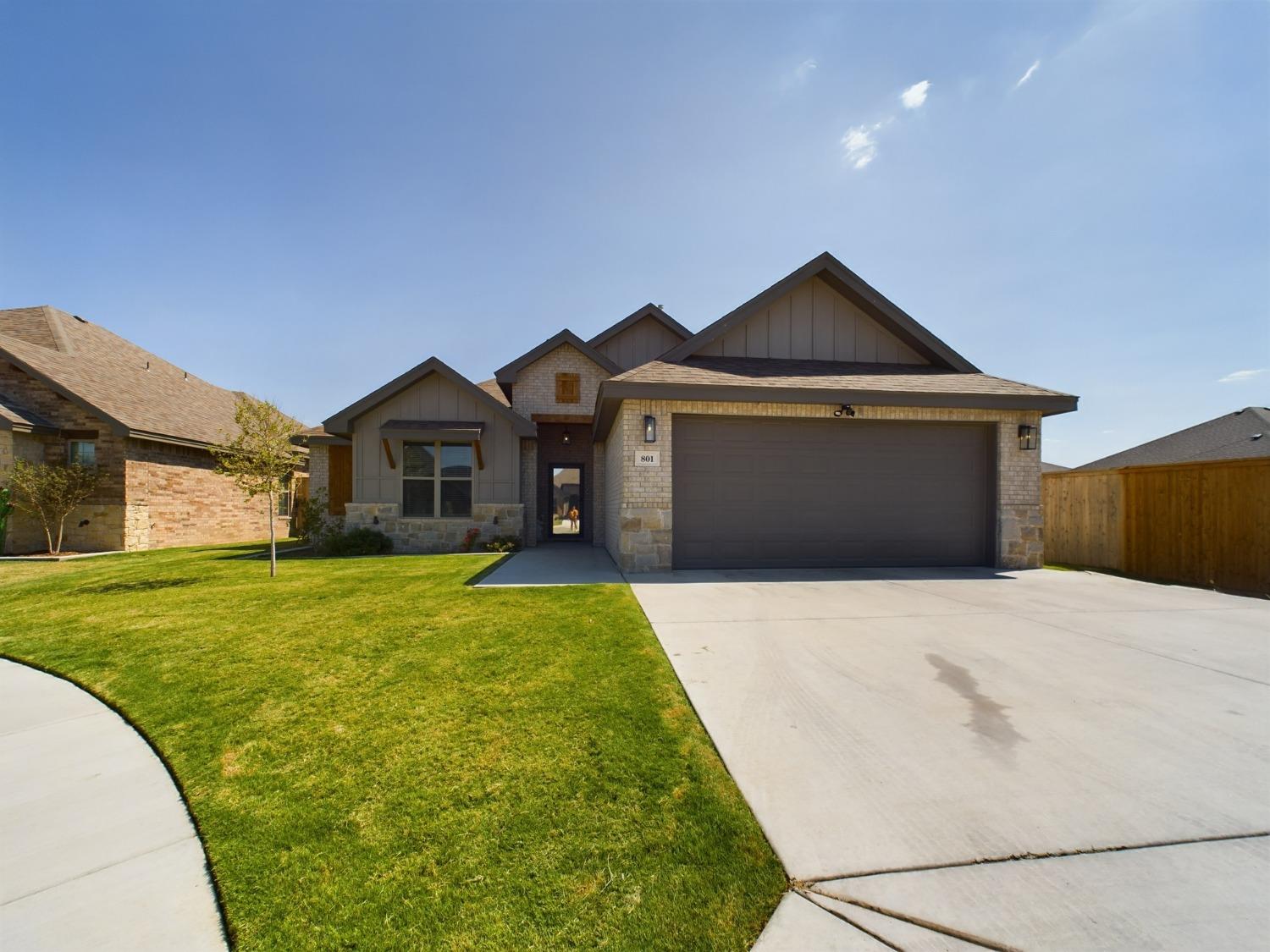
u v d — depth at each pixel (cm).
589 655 431
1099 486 984
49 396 1367
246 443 845
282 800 251
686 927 174
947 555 936
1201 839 212
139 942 173
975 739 295
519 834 221
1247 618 562
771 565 896
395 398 1270
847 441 917
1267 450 1197
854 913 177
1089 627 521
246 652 456
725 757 275
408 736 307
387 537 1247
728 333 1024
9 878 202
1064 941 165
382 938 174
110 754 301
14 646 488
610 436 1180
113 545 1379
